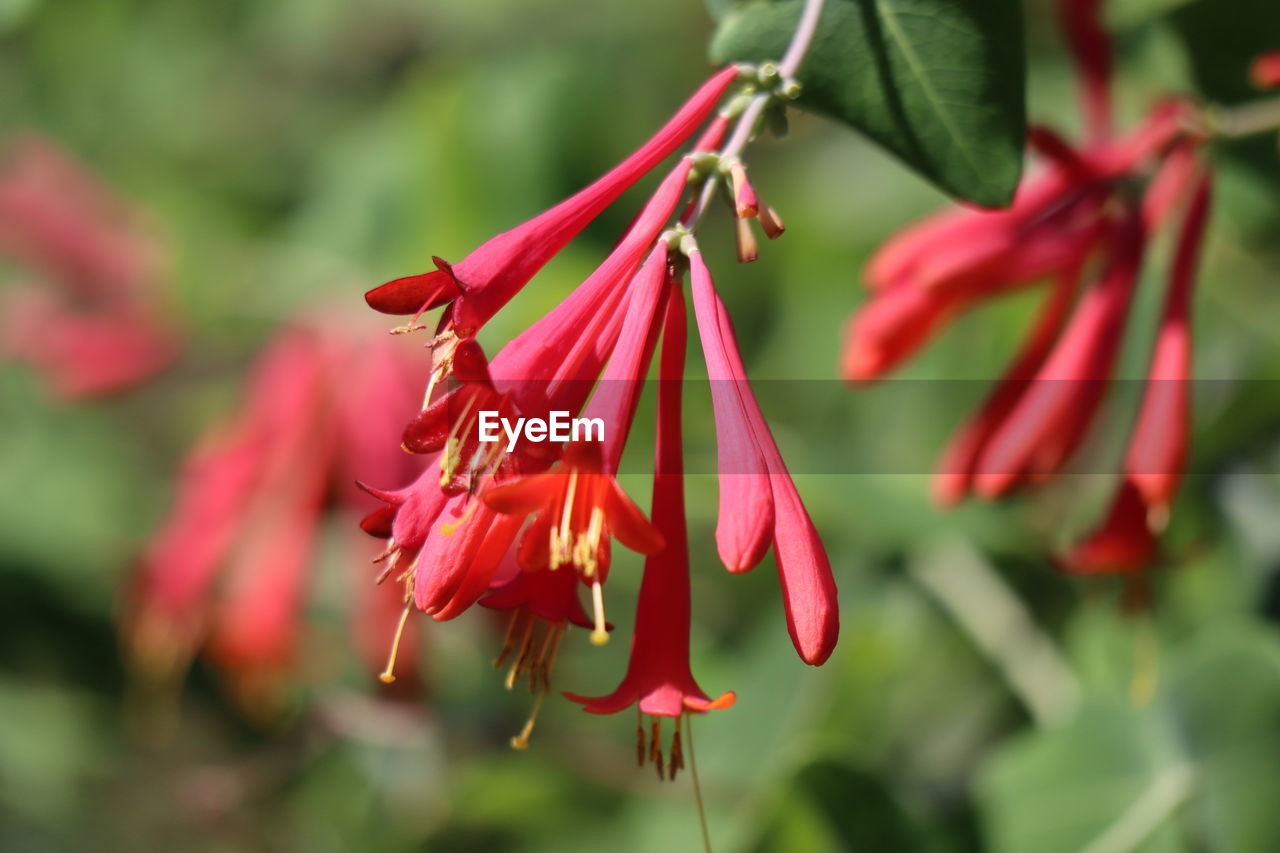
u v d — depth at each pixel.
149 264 0.57
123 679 0.58
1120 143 0.42
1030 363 0.40
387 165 0.59
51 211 0.56
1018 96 0.33
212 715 0.56
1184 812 0.40
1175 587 0.47
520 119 0.57
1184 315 0.39
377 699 0.48
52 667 0.58
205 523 0.48
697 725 0.49
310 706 0.51
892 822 0.42
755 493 0.30
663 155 0.32
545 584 0.31
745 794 0.48
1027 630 0.48
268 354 0.55
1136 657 0.46
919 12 0.33
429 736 0.49
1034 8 0.54
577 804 0.52
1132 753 0.41
